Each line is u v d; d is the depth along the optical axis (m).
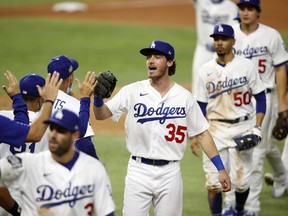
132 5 99.75
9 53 69.12
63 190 18.42
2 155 22.45
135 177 23.69
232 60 28.77
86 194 18.53
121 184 34.44
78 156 18.70
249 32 31.75
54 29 81.50
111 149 40.97
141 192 23.59
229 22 43.41
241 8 31.39
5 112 23.11
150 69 23.47
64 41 75.56
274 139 32.50
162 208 23.73
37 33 79.19
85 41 75.88
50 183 18.42
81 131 21.16
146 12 94.31
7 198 21.39
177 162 23.83
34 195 18.52
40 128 20.20
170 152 23.59
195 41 76.38
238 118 28.69
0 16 90.12
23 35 78.00
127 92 23.92
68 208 18.50
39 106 23.45
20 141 20.11
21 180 18.56
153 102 23.59
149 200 23.83
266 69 31.75
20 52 69.56
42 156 18.64
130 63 66.44
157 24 85.19
